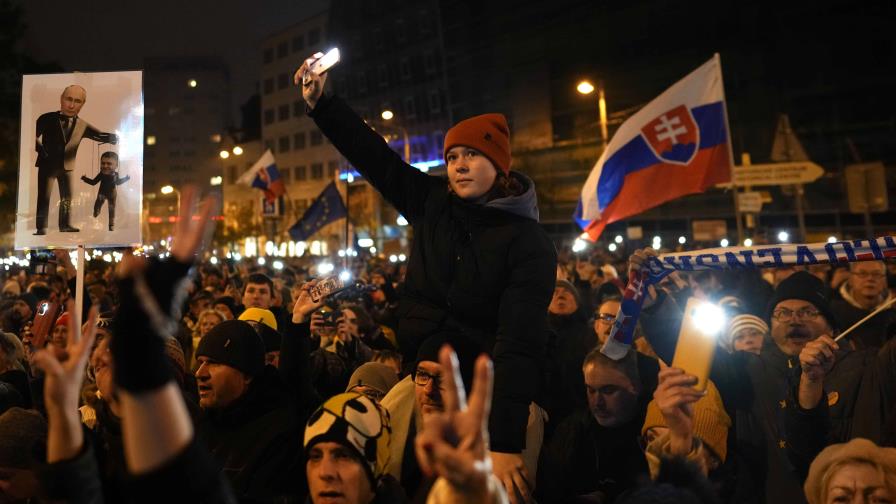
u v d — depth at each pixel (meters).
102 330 3.94
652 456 2.59
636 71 44.16
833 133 36.22
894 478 2.60
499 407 2.60
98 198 4.38
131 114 4.44
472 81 53.75
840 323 6.21
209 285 12.38
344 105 3.32
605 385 3.34
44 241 4.35
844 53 36.12
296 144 76.75
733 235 36.91
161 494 1.46
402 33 64.31
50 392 1.78
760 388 3.58
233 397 3.20
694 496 2.09
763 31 38.81
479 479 1.38
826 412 3.06
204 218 1.44
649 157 8.53
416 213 3.25
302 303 3.54
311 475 2.50
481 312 2.91
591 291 11.40
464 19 53.88
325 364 5.02
